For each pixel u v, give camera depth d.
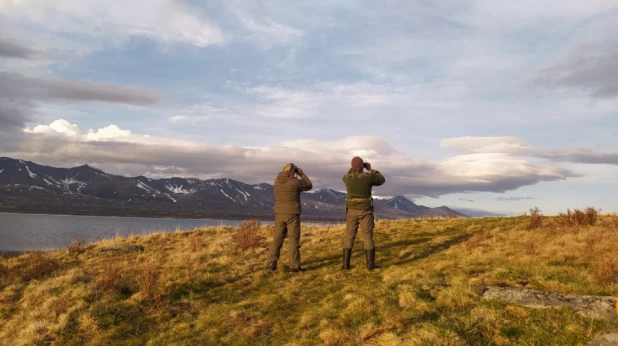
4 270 9.41
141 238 14.07
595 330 4.14
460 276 6.66
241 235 12.14
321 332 5.37
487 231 12.06
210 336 5.91
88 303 7.19
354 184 8.88
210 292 7.86
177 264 9.79
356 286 7.45
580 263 7.11
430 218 16.69
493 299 5.21
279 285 8.12
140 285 7.85
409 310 5.36
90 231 158.25
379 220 16.28
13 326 6.70
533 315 4.65
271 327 6.04
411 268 8.20
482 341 4.24
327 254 10.45
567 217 11.81
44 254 11.48
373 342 4.76
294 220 9.16
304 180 9.41
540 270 6.41
